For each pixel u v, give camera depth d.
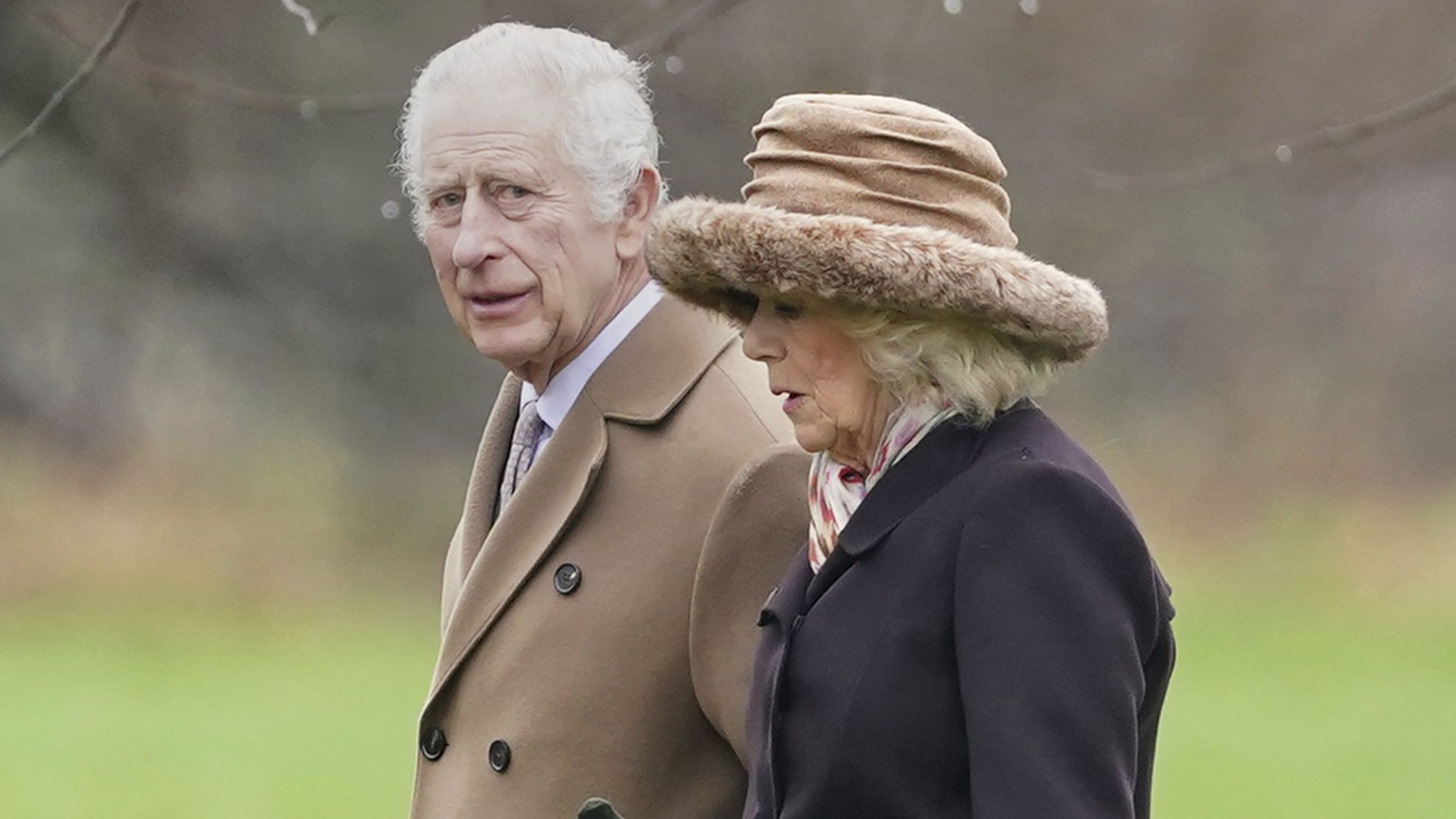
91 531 60.81
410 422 64.69
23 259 60.47
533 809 11.40
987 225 9.61
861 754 9.19
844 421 9.79
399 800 37.88
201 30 50.03
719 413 11.75
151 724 45.34
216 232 61.56
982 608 8.95
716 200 9.92
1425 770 40.12
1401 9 59.75
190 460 63.19
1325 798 37.59
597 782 11.34
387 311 64.19
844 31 48.31
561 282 11.79
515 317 11.80
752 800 9.83
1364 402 65.94
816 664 9.45
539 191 11.71
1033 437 9.41
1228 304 63.53
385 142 61.56
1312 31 59.59
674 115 47.00
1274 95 59.19
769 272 9.39
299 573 60.19
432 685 12.07
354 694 48.88
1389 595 60.97
